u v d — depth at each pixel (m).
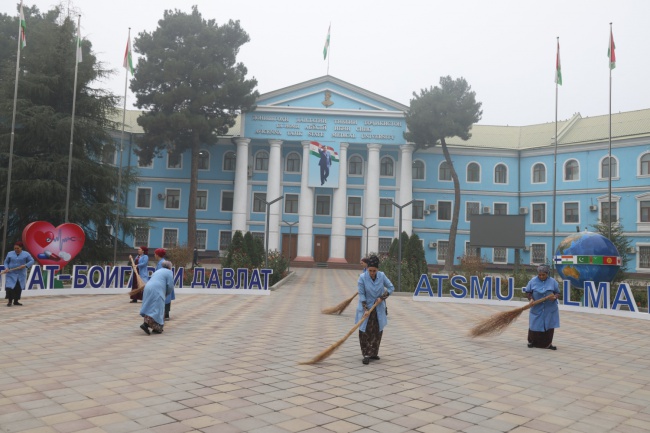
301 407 5.44
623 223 36.97
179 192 42.22
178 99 35.44
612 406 5.79
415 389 6.29
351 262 41.91
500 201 42.25
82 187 25.23
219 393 5.87
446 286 22.09
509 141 43.88
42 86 23.61
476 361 8.11
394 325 12.17
